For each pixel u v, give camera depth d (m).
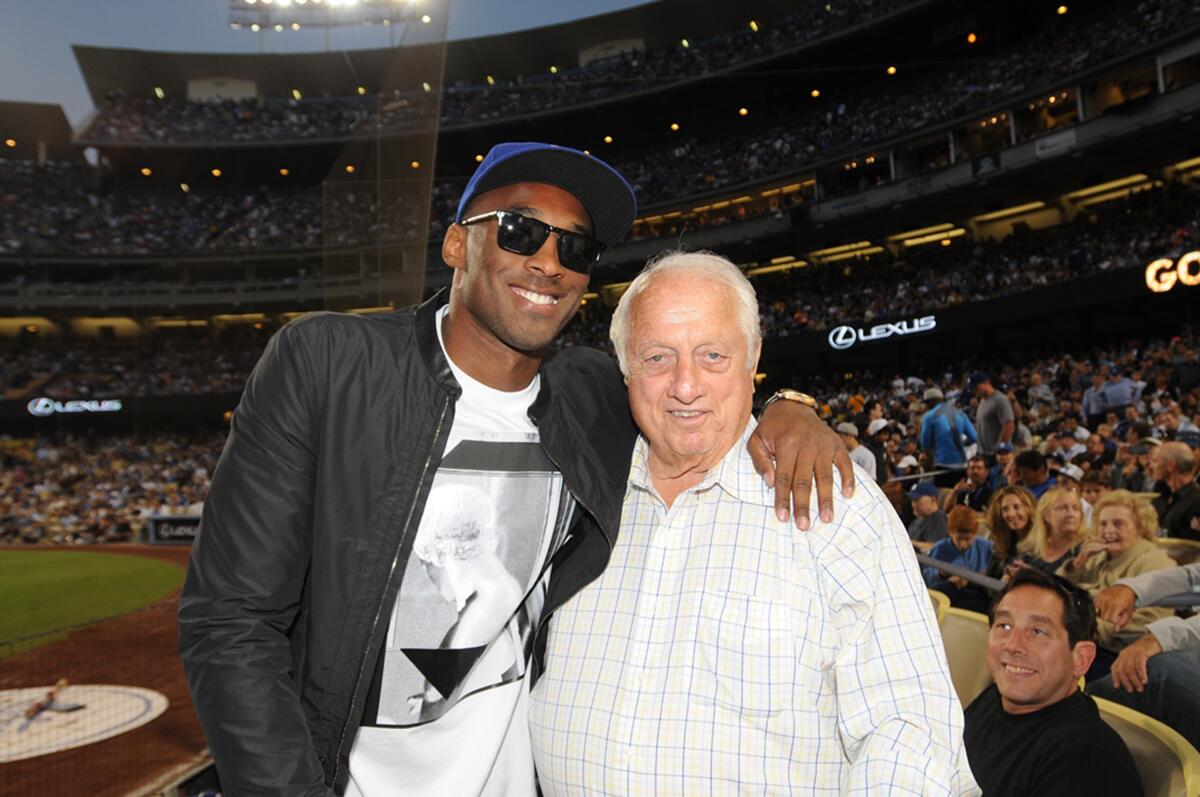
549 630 1.52
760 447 1.37
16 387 23.84
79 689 5.39
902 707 1.18
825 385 22.84
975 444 7.77
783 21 28.69
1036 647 2.37
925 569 4.66
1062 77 20.95
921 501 5.63
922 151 24.34
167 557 15.07
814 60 26.36
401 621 1.29
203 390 23.64
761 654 1.28
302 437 1.20
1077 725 2.28
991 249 22.36
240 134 30.05
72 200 29.36
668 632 1.36
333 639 1.23
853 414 11.37
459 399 1.34
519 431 1.38
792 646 1.28
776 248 25.81
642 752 1.32
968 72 24.53
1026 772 2.33
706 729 1.30
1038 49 22.64
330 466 1.22
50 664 6.14
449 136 30.53
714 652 1.31
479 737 1.39
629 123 30.25
